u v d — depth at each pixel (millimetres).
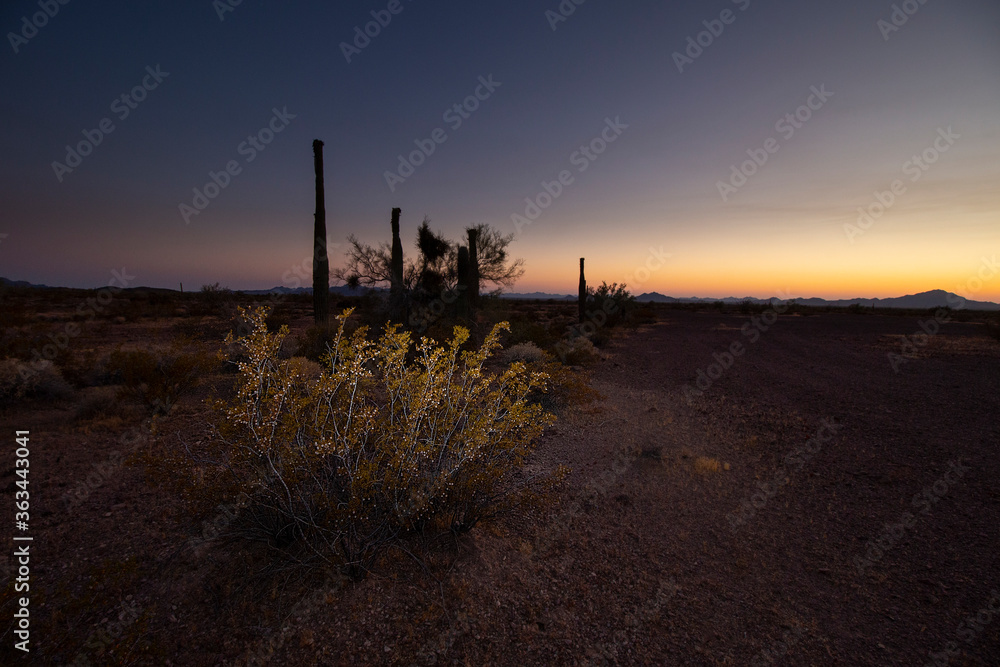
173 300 38406
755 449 6715
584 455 6352
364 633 2836
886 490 5207
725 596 3410
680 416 8547
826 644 2930
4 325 13914
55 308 28672
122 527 3920
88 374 9562
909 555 3908
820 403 9367
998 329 20750
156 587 3141
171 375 7707
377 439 3639
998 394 9742
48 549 3576
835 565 3807
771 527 4449
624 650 2855
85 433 6418
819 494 5160
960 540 4094
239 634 2768
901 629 3047
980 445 6559
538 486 4824
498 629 2963
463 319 15000
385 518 3346
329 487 3498
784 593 3459
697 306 71188
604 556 3895
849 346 19672
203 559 3434
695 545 4117
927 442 6754
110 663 2490
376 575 3328
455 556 3605
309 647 2707
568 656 2789
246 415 3100
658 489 5301
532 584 3447
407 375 3764
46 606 2930
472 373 3887
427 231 18234
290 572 3270
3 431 6465
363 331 3539
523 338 15836
